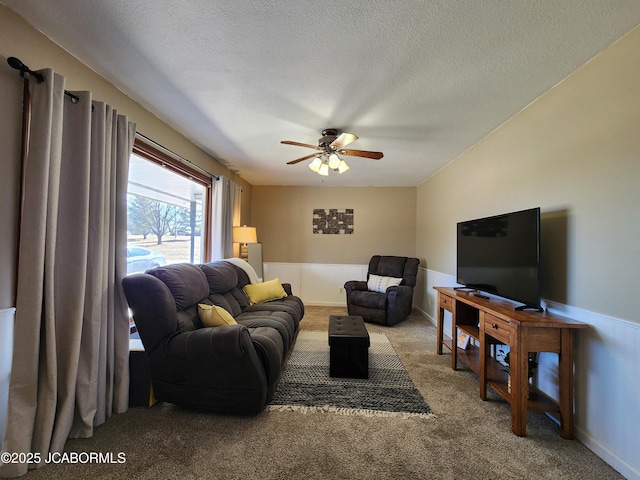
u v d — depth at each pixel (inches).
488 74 73.5
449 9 53.0
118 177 77.6
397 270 187.2
